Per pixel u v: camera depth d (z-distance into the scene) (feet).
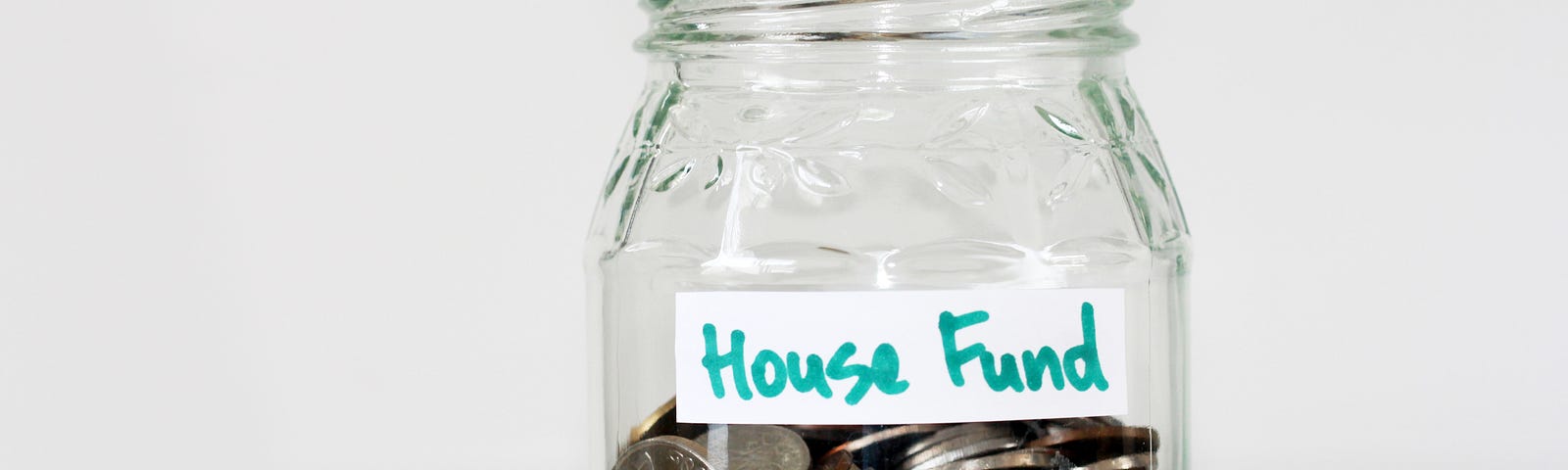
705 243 2.84
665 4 2.95
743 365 2.70
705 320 2.73
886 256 2.78
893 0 2.76
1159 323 2.97
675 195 2.89
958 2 2.77
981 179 2.79
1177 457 3.05
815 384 2.67
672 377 2.83
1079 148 2.85
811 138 2.81
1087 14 2.84
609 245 3.03
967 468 2.67
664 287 2.88
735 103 2.87
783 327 2.68
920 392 2.66
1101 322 2.74
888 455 2.66
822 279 2.79
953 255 2.77
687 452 2.74
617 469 2.90
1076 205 2.83
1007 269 2.78
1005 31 2.78
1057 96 2.87
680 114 2.93
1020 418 2.68
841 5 2.75
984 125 2.80
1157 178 3.06
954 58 2.80
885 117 2.80
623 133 3.19
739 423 2.71
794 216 2.80
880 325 2.66
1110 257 2.84
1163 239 2.98
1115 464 2.80
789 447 2.68
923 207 2.78
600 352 3.13
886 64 2.80
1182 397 3.09
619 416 3.01
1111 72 2.98
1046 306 2.69
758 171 2.83
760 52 2.83
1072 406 2.71
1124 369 2.77
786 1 2.78
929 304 2.66
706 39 2.84
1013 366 2.68
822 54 2.80
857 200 2.79
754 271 2.81
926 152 2.78
